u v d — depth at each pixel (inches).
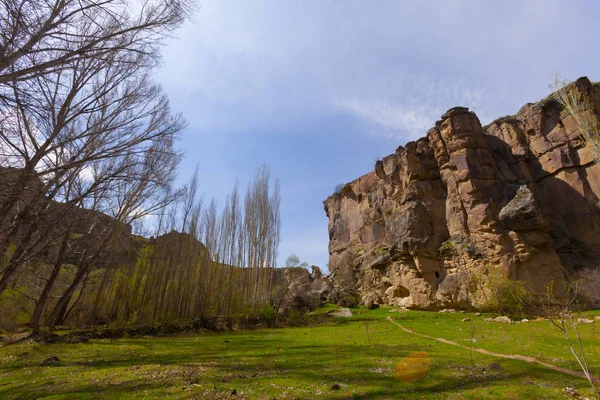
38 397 348.8
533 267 1194.0
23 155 368.5
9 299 917.2
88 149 507.2
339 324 1227.2
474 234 1355.8
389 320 1255.5
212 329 1103.0
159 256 1230.9
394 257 1648.6
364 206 2297.0
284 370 459.8
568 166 1353.3
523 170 1467.8
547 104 1480.1
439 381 396.2
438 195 1614.2
